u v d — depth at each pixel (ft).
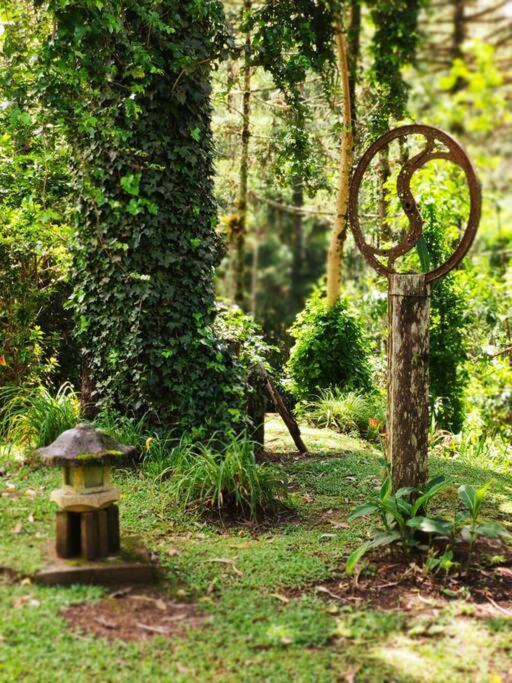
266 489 16.47
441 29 24.40
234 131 38.52
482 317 32.19
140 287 19.44
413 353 13.65
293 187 40.32
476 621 11.43
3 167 20.11
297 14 23.08
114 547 12.26
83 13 16.11
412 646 10.46
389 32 25.34
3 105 16.94
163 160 19.54
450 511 17.13
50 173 19.95
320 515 16.65
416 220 13.70
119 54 19.04
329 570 13.10
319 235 88.12
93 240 19.77
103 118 17.69
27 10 18.19
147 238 19.56
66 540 11.87
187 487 16.19
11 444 18.11
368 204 34.60
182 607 11.19
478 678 9.68
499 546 14.42
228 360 20.85
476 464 23.35
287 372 31.60
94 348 20.51
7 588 10.94
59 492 11.96
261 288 95.86
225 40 20.63
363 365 30.99
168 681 9.05
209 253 20.75
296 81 23.58
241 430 21.20
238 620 10.88
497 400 32.42
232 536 14.88
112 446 12.00
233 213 44.57
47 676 8.89
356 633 10.69
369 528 15.58
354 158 33.35
